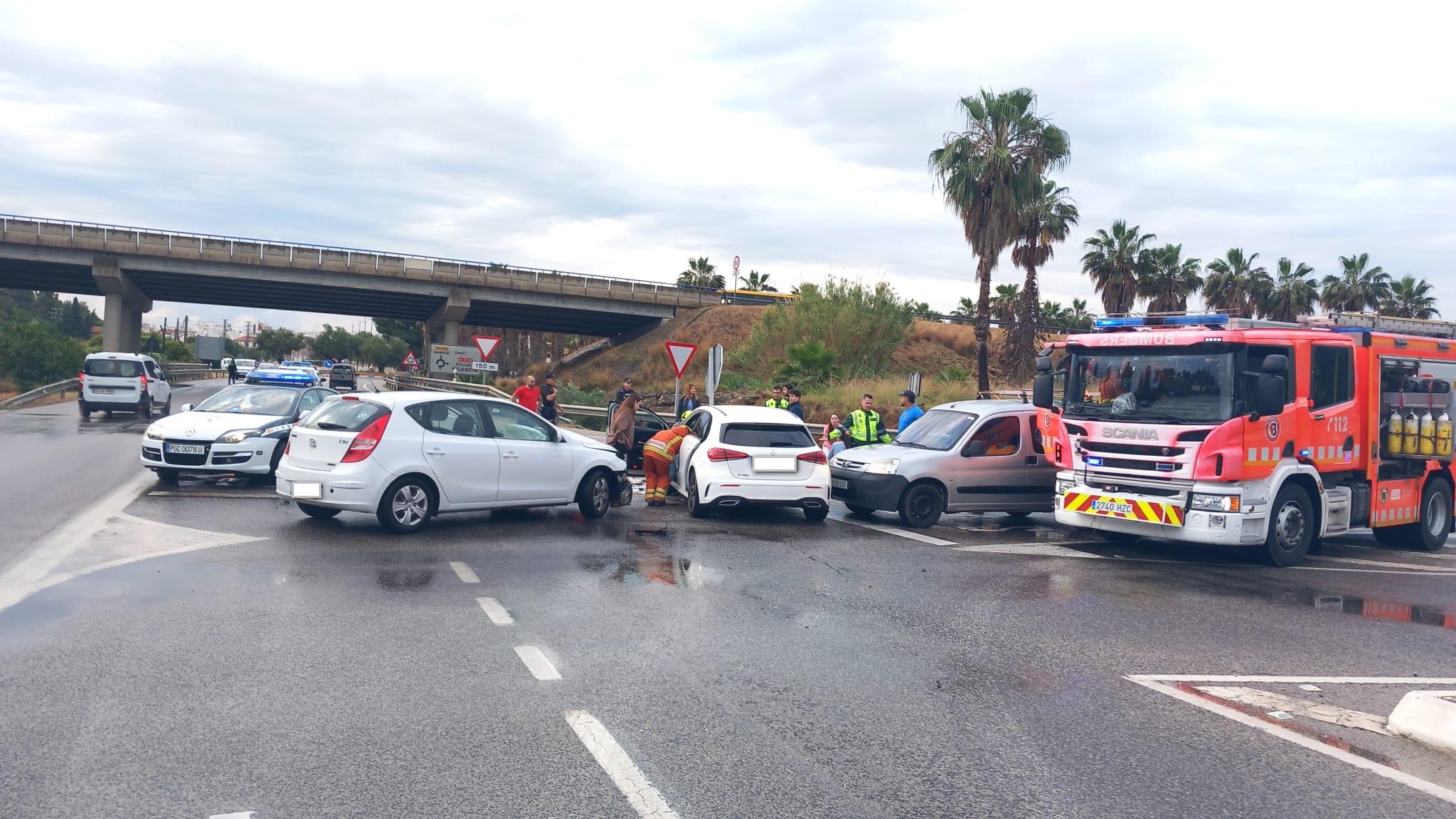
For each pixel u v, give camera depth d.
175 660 5.67
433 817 3.80
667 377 51.72
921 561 10.05
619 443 15.62
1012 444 13.24
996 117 30.84
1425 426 11.82
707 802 4.04
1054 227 38.44
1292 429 10.49
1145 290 45.03
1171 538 10.34
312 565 8.46
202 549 9.01
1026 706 5.48
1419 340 11.93
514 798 4.00
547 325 69.31
